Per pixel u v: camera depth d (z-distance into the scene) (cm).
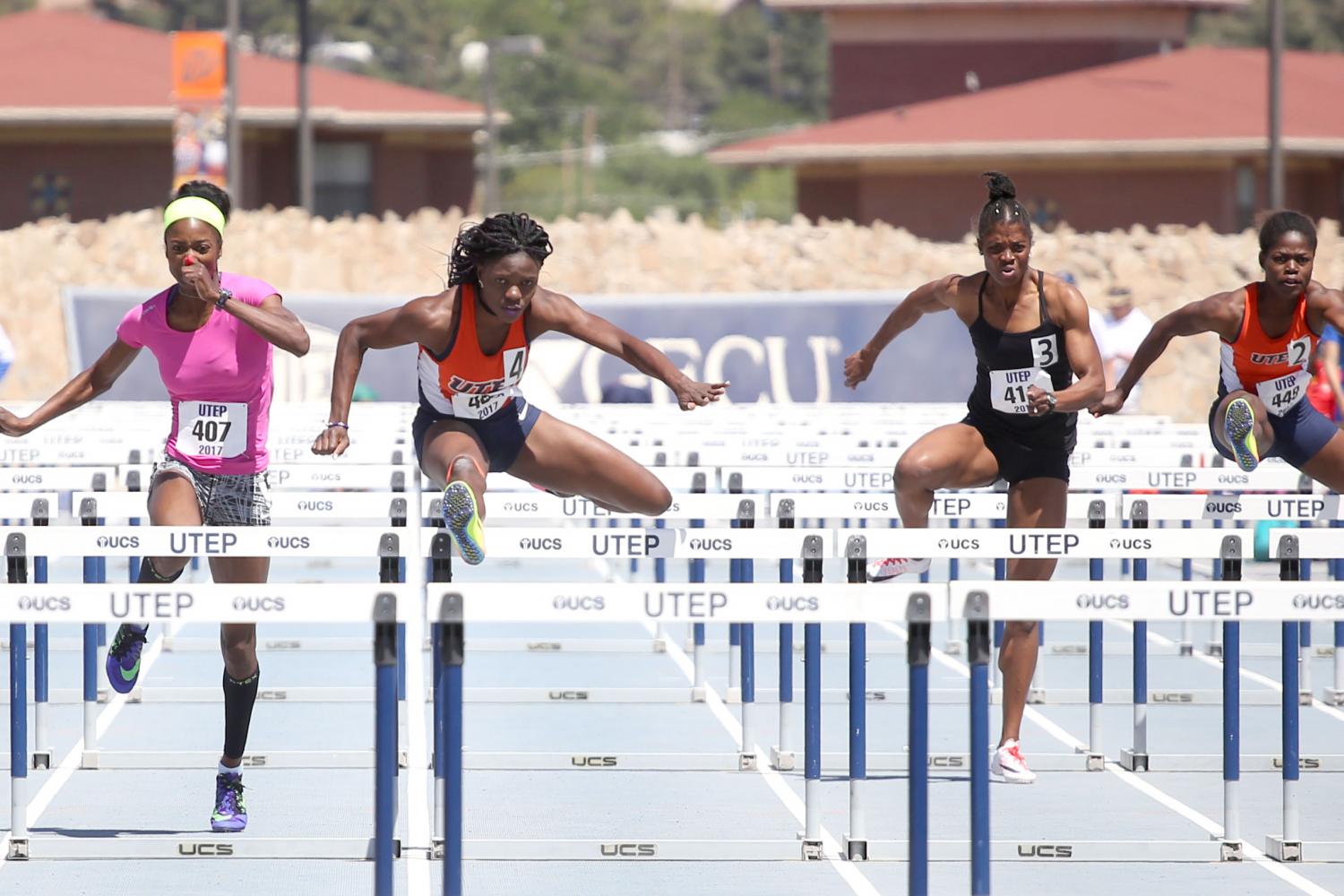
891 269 7175
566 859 2166
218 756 2652
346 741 2844
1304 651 3306
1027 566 2423
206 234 2025
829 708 3250
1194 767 2714
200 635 4044
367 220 7169
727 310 6309
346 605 1574
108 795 2467
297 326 2058
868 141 11875
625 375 6216
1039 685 3325
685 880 2078
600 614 1580
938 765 2706
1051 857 2181
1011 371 2361
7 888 2000
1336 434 2559
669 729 2992
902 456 2381
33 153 11738
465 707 3212
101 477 2755
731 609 1593
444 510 1895
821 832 2209
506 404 2108
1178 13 15425
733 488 2708
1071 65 15325
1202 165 11562
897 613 1576
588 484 2139
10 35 12962
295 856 2148
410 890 1997
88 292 6175
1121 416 4147
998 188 2323
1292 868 2152
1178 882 2088
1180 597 1633
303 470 2802
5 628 4153
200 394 2112
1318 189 11931
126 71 12088
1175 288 7294
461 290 2031
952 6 15262
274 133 12619
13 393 6731
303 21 9900
